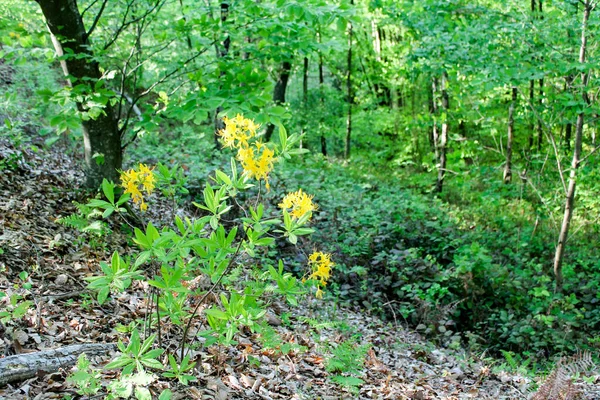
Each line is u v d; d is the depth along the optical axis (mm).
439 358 5590
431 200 12961
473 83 7691
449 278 7762
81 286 4504
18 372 2902
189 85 7094
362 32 16938
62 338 3541
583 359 4777
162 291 3244
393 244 8812
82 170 8312
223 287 4848
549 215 10188
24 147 8078
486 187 14352
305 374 4043
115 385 2469
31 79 11836
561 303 7727
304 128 16672
